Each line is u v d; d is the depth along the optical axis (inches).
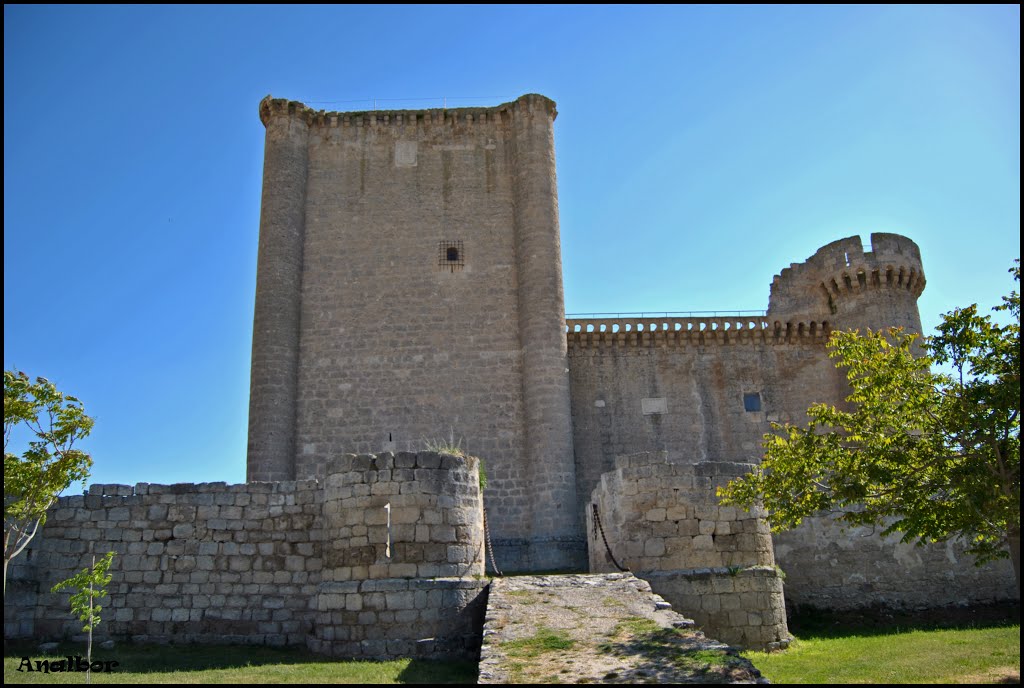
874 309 1486.2
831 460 684.1
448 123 1497.3
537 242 1374.3
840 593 948.6
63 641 675.4
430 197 1446.9
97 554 703.7
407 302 1378.0
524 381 1321.4
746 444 1424.7
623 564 737.6
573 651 493.7
